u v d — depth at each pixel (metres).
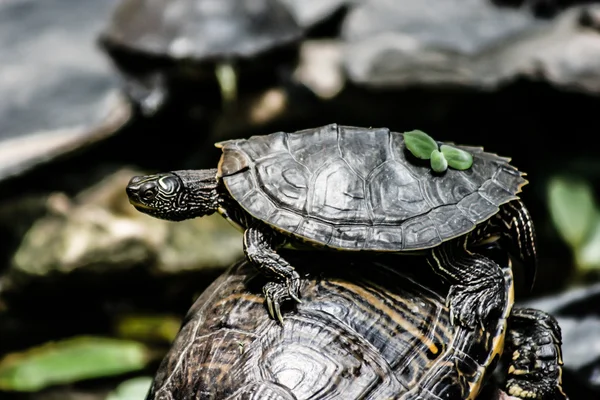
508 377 2.92
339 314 2.59
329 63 6.02
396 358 2.52
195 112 6.50
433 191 2.63
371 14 6.41
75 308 6.17
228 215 2.71
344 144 2.71
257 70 6.13
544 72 5.66
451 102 5.96
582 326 4.11
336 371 2.46
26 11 7.58
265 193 2.59
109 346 5.82
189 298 6.20
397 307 2.63
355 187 2.60
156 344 6.09
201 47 5.91
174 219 2.77
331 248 2.51
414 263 2.77
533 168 6.71
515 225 2.73
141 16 6.22
